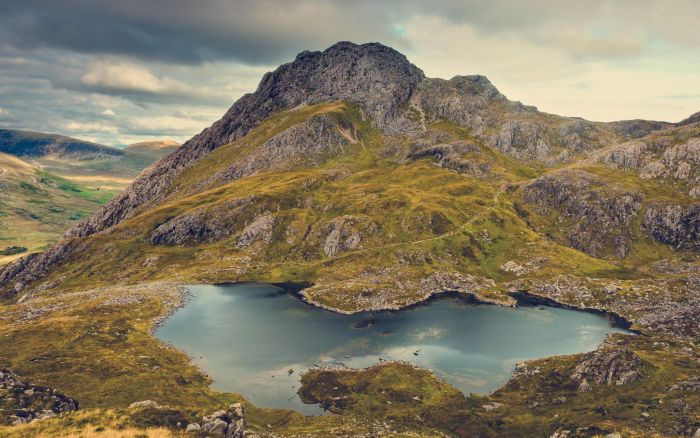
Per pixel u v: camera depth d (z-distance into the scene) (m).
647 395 89.12
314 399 94.31
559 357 111.88
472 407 91.00
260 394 96.31
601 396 91.12
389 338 129.38
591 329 136.38
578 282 175.50
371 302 162.12
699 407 81.56
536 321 144.12
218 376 105.12
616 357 100.19
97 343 120.06
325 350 120.81
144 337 129.25
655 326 136.12
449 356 116.12
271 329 137.88
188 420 56.84
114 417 53.16
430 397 94.69
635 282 172.50
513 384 100.44
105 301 161.75
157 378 99.38
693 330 128.88
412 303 163.12
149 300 166.50
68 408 75.31
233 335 132.62
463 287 180.62
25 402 73.19
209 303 167.00
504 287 184.12
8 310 155.38
